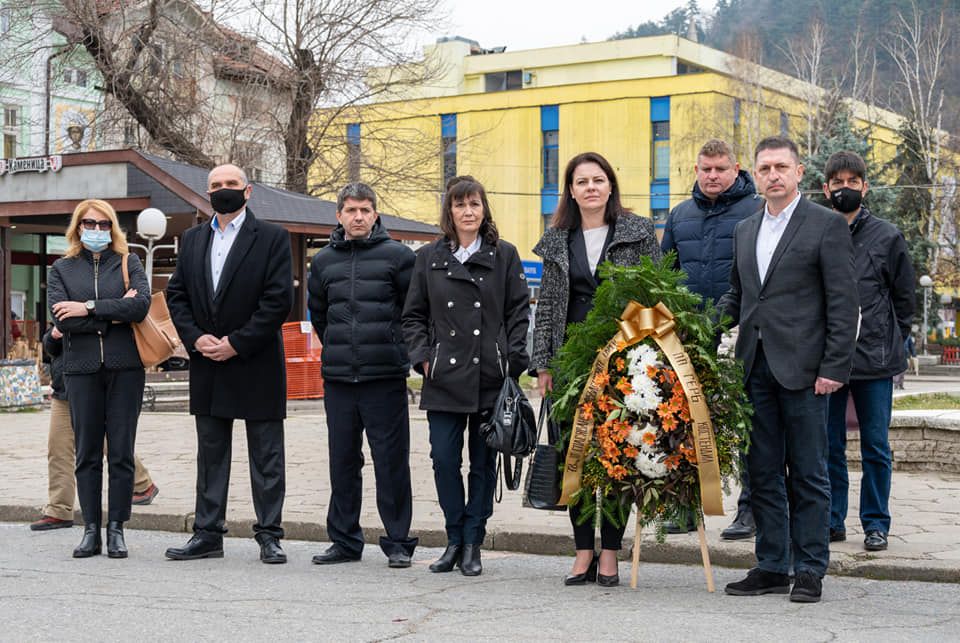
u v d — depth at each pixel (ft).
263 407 23.84
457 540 22.81
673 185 172.45
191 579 21.57
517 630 17.08
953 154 172.14
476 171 182.39
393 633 16.85
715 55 211.41
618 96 175.32
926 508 28.07
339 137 106.01
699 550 23.49
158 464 37.78
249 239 23.99
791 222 20.25
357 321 23.49
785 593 20.27
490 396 22.50
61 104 129.70
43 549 25.46
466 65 213.46
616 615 18.25
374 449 23.52
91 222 24.73
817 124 157.89
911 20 191.11
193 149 98.53
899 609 18.85
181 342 24.82
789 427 20.02
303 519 27.40
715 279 24.58
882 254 23.91
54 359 28.22
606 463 20.34
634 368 20.36
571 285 21.84
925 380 125.18
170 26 97.50
